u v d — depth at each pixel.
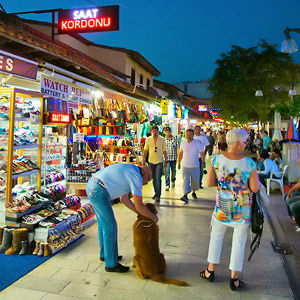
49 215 4.90
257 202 3.52
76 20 6.27
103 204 3.90
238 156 3.48
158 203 7.73
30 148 5.66
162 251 4.66
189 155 7.73
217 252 3.70
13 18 4.72
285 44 8.26
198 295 3.44
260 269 4.09
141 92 10.60
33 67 5.18
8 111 4.90
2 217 4.79
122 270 3.96
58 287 3.58
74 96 6.96
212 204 7.65
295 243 5.01
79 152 7.64
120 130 10.11
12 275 3.84
